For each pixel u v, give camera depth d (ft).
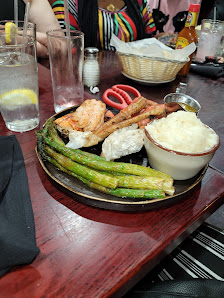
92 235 1.97
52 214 2.11
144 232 2.03
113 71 5.69
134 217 2.16
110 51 7.05
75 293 1.56
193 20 5.21
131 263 1.77
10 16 6.93
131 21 9.23
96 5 8.07
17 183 2.27
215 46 6.31
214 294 2.23
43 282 1.61
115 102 4.00
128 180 2.25
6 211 2.00
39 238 1.90
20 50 2.88
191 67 6.03
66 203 2.24
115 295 1.64
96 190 2.25
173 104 3.51
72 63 3.55
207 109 4.37
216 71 5.71
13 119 3.13
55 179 2.21
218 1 11.35
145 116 3.05
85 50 4.61
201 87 5.28
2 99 3.00
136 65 4.74
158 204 2.14
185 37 5.35
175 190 2.35
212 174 2.75
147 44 6.02
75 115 3.02
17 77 2.93
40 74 4.92
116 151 2.61
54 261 1.74
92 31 8.34
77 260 1.76
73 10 8.20
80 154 2.52
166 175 2.33
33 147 2.93
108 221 2.11
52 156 2.46
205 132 2.36
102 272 1.69
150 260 1.83
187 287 2.32
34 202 2.21
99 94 4.50
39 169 2.59
